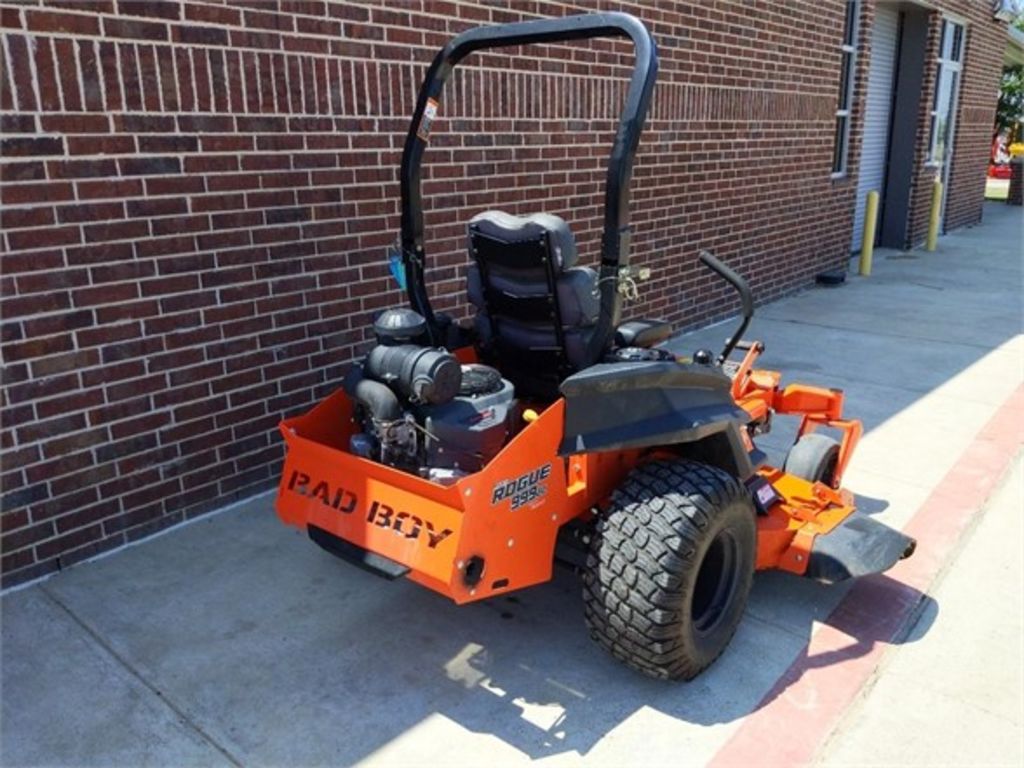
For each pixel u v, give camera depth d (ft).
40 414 11.91
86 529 12.69
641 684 10.22
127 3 11.80
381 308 16.28
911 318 28.66
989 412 19.48
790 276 31.96
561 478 9.67
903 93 42.75
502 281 10.23
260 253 14.10
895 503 14.92
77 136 11.58
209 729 9.40
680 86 23.48
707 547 9.46
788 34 28.04
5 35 10.74
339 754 9.07
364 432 10.43
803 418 14.78
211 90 12.96
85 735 9.29
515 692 10.05
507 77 18.21
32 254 11.42
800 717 9.70
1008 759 9.17
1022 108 75.92
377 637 11.04
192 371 13.55
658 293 24.70
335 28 14.52
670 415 9.88
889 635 11.25
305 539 13.48
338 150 14.96
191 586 12.14
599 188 21.47
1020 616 11.74
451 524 8.77
